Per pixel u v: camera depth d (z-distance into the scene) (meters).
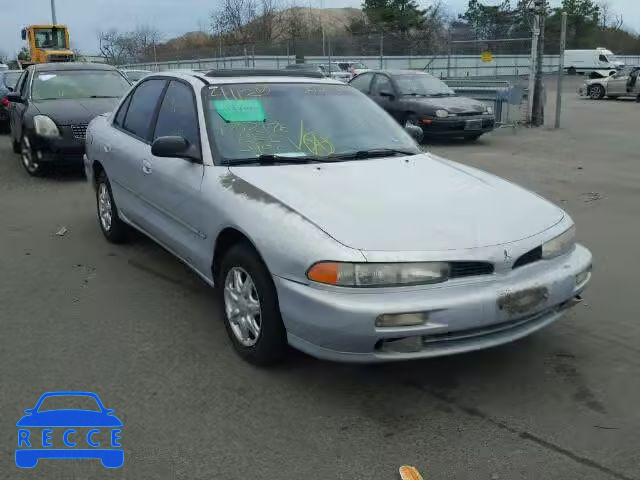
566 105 25.55
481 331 3.35
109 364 3.89
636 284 5.26
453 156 12.39
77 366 3.86
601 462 2.97
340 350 3.26
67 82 10.49
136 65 38.81
